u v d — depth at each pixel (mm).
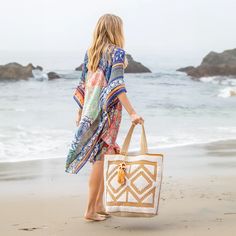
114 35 4438
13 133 10383
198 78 25812
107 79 4367
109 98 4305
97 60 4391
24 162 7598
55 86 21953
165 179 6156
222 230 3996
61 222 4336
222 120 13109
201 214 4504
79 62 29969
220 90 21234
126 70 27359
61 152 8562
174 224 4195
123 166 4090
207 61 29844
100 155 4371
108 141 4348
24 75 23844
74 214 4602
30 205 4973
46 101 16938
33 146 9062
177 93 20172
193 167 7082
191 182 5961
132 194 4051
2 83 22797
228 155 8188
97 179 4352
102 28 4438
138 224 4227
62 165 7348
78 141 4391
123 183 4078
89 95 4402
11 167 7203
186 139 10070
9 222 4355
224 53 30172
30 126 11414
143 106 16000
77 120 4629
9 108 14836
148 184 4039
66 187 5844
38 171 6895
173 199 5062
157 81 24469
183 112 14734
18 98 17766
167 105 16266
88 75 4469
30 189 5750
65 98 17891
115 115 4371
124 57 4344
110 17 4453
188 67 28969
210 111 15008
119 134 10250
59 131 10734
